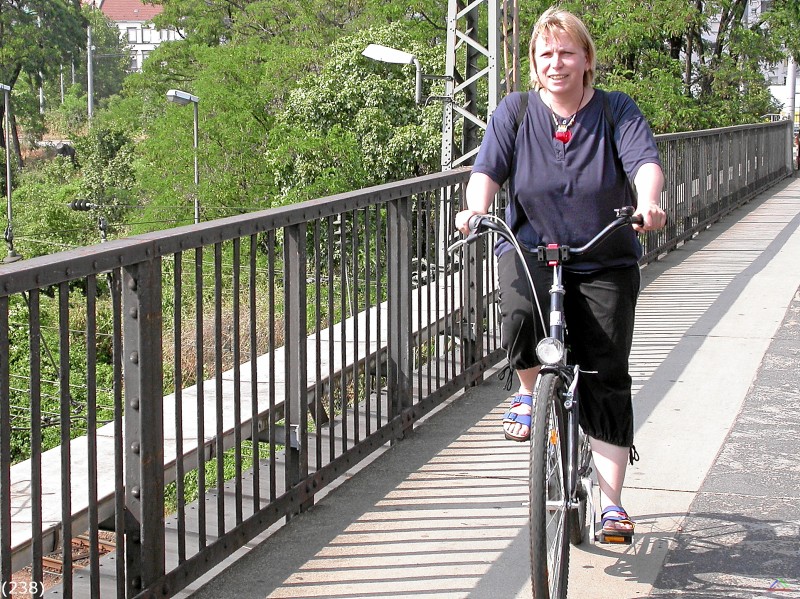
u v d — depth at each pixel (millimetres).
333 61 33812
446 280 5418
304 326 3986
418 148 32219
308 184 32969
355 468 4645
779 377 6066
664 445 4910
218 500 3467
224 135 38812
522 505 4199
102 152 56312
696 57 36469
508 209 3482
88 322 2771
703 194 12938
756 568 3604
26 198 49938
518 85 15703
